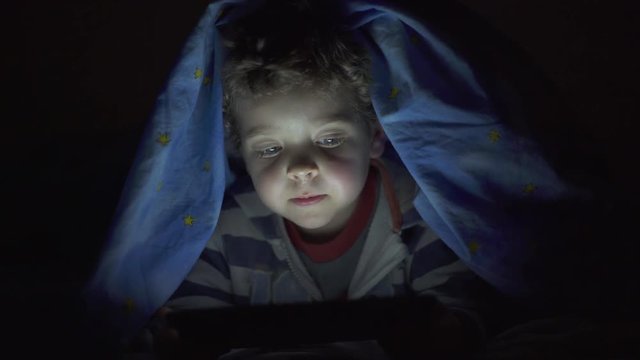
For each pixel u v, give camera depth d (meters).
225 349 0.96
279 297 1.17
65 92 1.73
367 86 1.11
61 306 1.06
